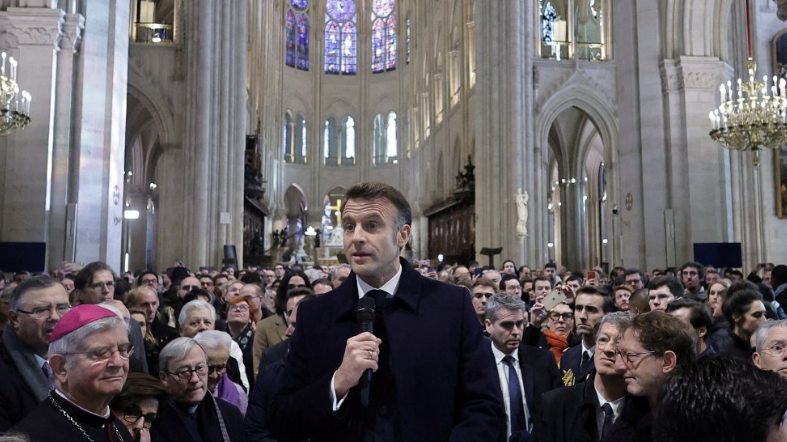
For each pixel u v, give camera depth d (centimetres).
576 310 604
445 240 4300
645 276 1334
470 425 264
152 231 3528
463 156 3912
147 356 657
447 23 4397
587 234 4209
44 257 1297
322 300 292
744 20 2136
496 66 3038
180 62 2600
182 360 428
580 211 3609
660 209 1483
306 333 287
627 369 354
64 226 1383
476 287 761
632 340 353
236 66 2708
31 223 1352
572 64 3052
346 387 253
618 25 1625
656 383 344
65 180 1394
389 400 268
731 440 173
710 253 1414
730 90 1321
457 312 284
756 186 2234
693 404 178
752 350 557
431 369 270
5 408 387
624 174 1590
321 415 257
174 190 2562
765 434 174
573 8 3178
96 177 1443
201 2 2575
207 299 898
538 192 2984
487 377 277
